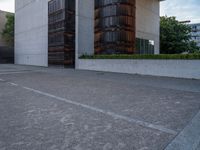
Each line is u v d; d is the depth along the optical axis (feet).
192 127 12.54
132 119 14.23
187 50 111.45
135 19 76.33
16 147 9.71
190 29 116.47
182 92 25.58
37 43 97.30
